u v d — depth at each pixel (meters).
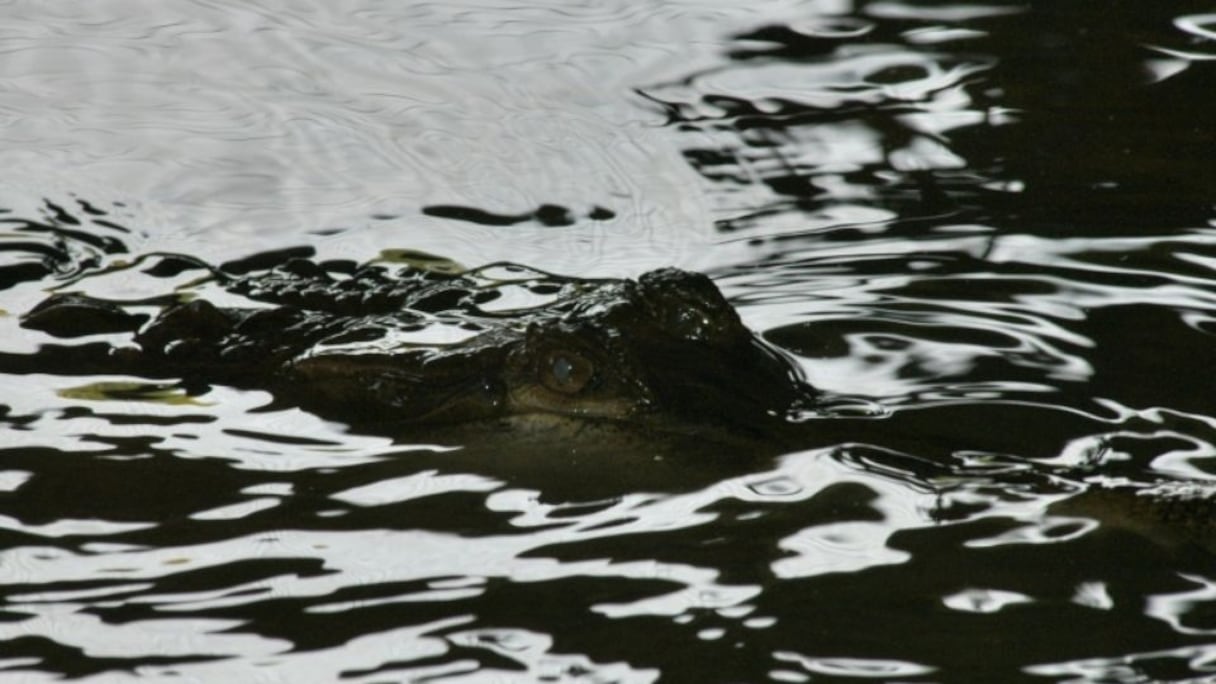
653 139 30.11
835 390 19.20
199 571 16.17
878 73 32.56
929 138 29.34
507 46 35.06
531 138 30.47
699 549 16.27
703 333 19.44
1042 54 32.91
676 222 26.47
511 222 27.06
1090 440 17.92
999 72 32.19
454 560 16.27
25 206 27.56
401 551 16.45
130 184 28.73
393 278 24.11
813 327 21.14
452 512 17.22
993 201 26.30
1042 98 30.81
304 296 22.81
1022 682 14.02
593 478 17.66
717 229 26.00
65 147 30.30
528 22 36.41
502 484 17.70
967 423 18.34
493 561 16.20
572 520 16.92
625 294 19.75
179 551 16.56
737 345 19.61
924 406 18.77
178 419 19.45
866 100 31.31
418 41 35.59
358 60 34.66
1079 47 33.12
